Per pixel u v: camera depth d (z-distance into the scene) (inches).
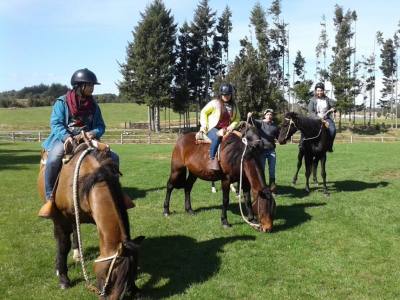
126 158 914.7
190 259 277.0
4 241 317.7
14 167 766.5
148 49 2444.6
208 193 486.6
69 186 216.4
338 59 2672.2
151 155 997.2
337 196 462.0
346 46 2760.8
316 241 312.3
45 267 265.9
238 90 2122.3
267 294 226.7
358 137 1787.6
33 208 427.8
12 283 241.0
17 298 222.1
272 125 448.5
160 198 465.7
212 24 2787.9
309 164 480.1
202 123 352.2
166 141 1658.5
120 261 174.6
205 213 392.5
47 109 3809.1
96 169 205.9
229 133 336.8
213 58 2861.7
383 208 407.2
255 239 316.5
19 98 5462.6
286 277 249.0
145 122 3056.1
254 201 311.1
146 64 2402.8
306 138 454.9
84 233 332.5
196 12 2765.7
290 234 327.0
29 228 353.7
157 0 2534.5
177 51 2748.5
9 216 393.4
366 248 297.3
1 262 273.6
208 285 236.5
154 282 240.8
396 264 268.2
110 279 174.4
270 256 283.0
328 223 356.5
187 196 395.5
